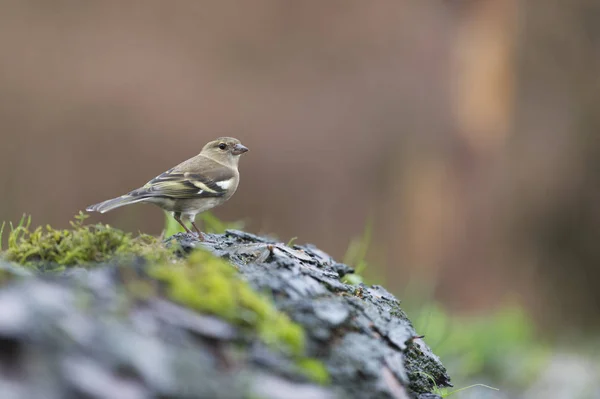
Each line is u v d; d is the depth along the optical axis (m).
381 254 18.25
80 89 20.59
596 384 10.04
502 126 20.64
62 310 2.62
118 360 2.52
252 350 2.98
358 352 3.30
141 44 21.23
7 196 19.72
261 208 21.33
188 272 3.25
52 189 20.09
